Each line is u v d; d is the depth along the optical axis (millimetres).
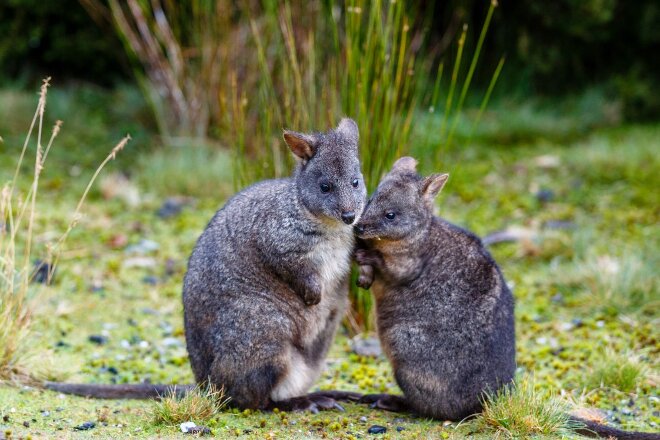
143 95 20062
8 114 19359
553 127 20594
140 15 17875
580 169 18125
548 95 22312
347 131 8898
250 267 8703
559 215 15898
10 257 10461
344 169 8617
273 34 14844
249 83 16516
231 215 8938
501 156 19281
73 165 17859
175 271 13492
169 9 17969
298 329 8898
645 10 21016
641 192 16703
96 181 17047
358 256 8922
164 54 18812
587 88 22141
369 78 10727
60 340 10922
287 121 11172
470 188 17438
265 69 11695
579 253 13922
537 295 12711
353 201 8555
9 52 21016
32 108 19766
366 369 10312
